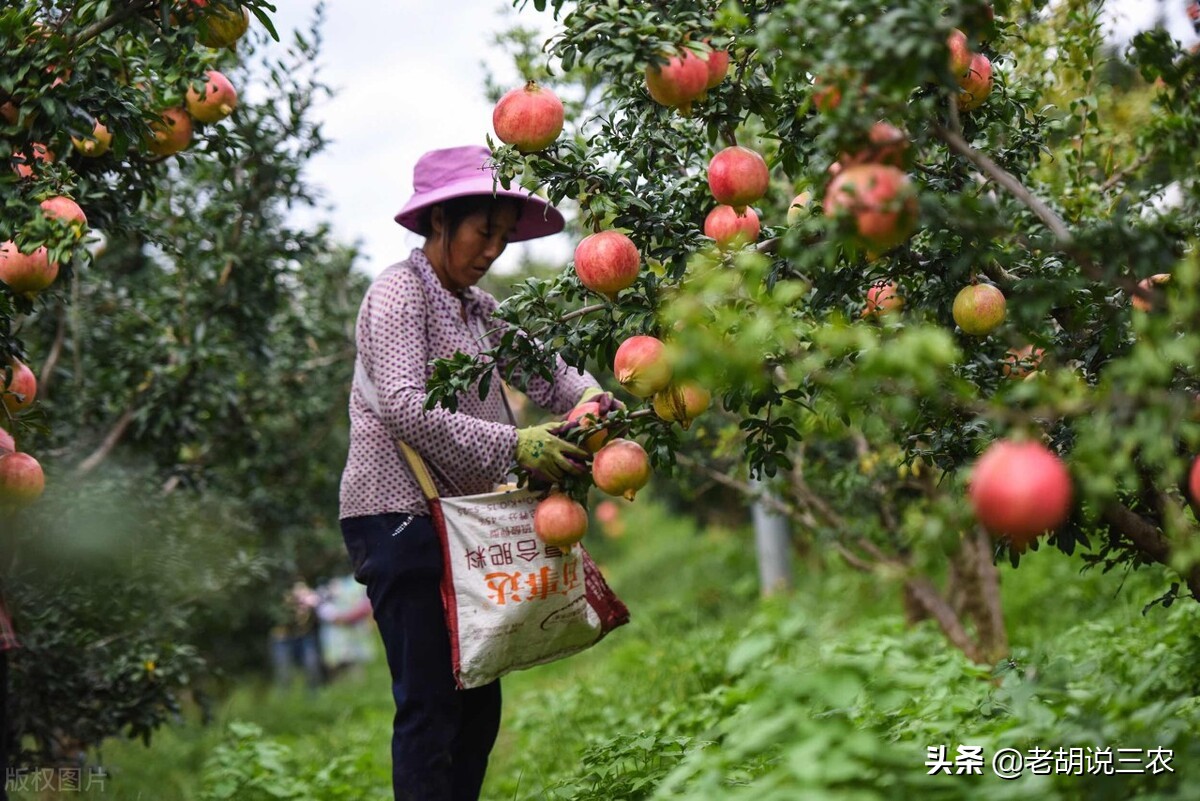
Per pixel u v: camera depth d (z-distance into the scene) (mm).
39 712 4871
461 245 3385
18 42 2842
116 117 3008
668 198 2812
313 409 6977
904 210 2074
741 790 2229
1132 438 1879
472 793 3477
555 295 2820
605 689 6293
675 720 4352
